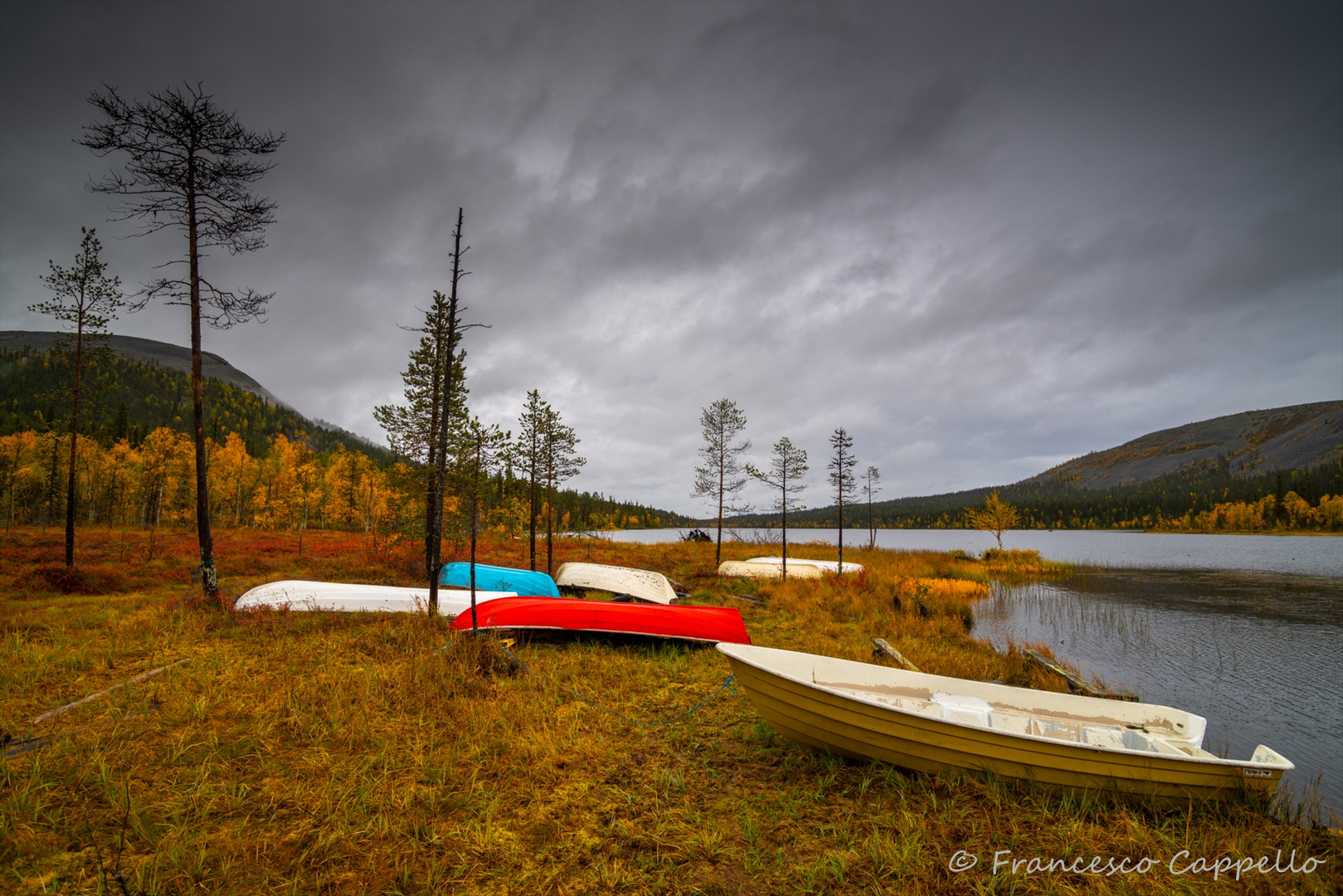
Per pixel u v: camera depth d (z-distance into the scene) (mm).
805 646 11570
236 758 5281
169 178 12625
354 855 3936
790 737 6047
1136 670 12930
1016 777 5188
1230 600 23406
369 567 20547
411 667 7781
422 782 5008
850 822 4688
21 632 9375
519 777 5207
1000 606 21359
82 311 19078
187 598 12133
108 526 41375
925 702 6629
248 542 29359
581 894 3686
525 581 15617
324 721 6113
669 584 16828
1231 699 10891
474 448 10859
